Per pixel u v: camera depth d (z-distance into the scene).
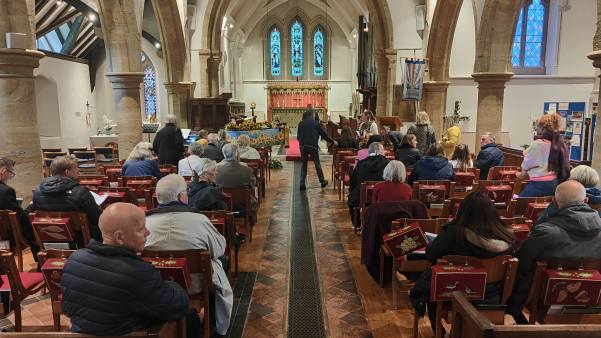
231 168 5.55
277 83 29.41
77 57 19.06
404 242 3.80
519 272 2.97
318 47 29.77
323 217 7.41
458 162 7.07
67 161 4.27
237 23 25.00
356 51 27.61
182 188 3.22
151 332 2.09
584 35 14.69
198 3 15.46
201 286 3.22
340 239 6.26
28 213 4.32
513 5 9.16
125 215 2.22
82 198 4.12
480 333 1.93
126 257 2.17
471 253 2.88
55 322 3.26
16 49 5.70
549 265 2.86
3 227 4.20
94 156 9.99
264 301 4.34
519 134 14.95
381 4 14.39
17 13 5.76
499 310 2.90
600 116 4.77
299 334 3.73
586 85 14.81
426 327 3.82
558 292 2.79
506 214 4.54
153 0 13.47
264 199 8.76
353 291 4.57
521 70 15.08
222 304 3.50
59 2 13.81
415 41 14.53
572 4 14.59
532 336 1.89
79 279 2.13
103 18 9.38
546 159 4.91
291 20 29.50
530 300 2.98
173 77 15.06
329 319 3.98
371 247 4.52
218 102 15.30
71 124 18.34
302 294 4.50
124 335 2.05
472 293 2.90
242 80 29.84
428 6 13.60
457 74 14.56
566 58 14.82
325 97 29.56
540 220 3.29
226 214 4.19
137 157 6.31
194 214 3.16
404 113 14.14
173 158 7.96
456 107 14.35
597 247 2.82
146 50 20.55
